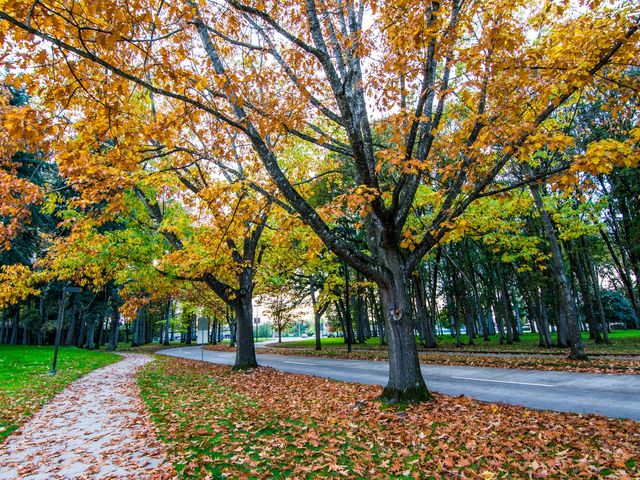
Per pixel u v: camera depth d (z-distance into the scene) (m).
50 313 43.91
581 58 5.86
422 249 8.45
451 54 6.59
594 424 6.03
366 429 6.04
